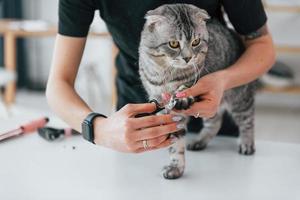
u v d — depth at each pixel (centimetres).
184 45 58
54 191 51
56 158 60
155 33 59
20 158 60
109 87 228
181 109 51
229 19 63
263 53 61
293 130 175
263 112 200
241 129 69
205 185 53
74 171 56
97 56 228
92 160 60
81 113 55
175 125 50
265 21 63
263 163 60
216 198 49
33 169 57
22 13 233
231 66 60
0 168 57
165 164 58
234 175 56
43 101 214
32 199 49
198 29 59
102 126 51
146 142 49
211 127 69
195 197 50
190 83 60
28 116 78
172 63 59
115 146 50
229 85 56
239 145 65
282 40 204
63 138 68
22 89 238
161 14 58
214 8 63
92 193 50
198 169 57
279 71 194
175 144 56
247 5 60
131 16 61
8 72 171
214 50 63
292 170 57
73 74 62
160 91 60
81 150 63
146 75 62
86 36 62
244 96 68
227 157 62
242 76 57
